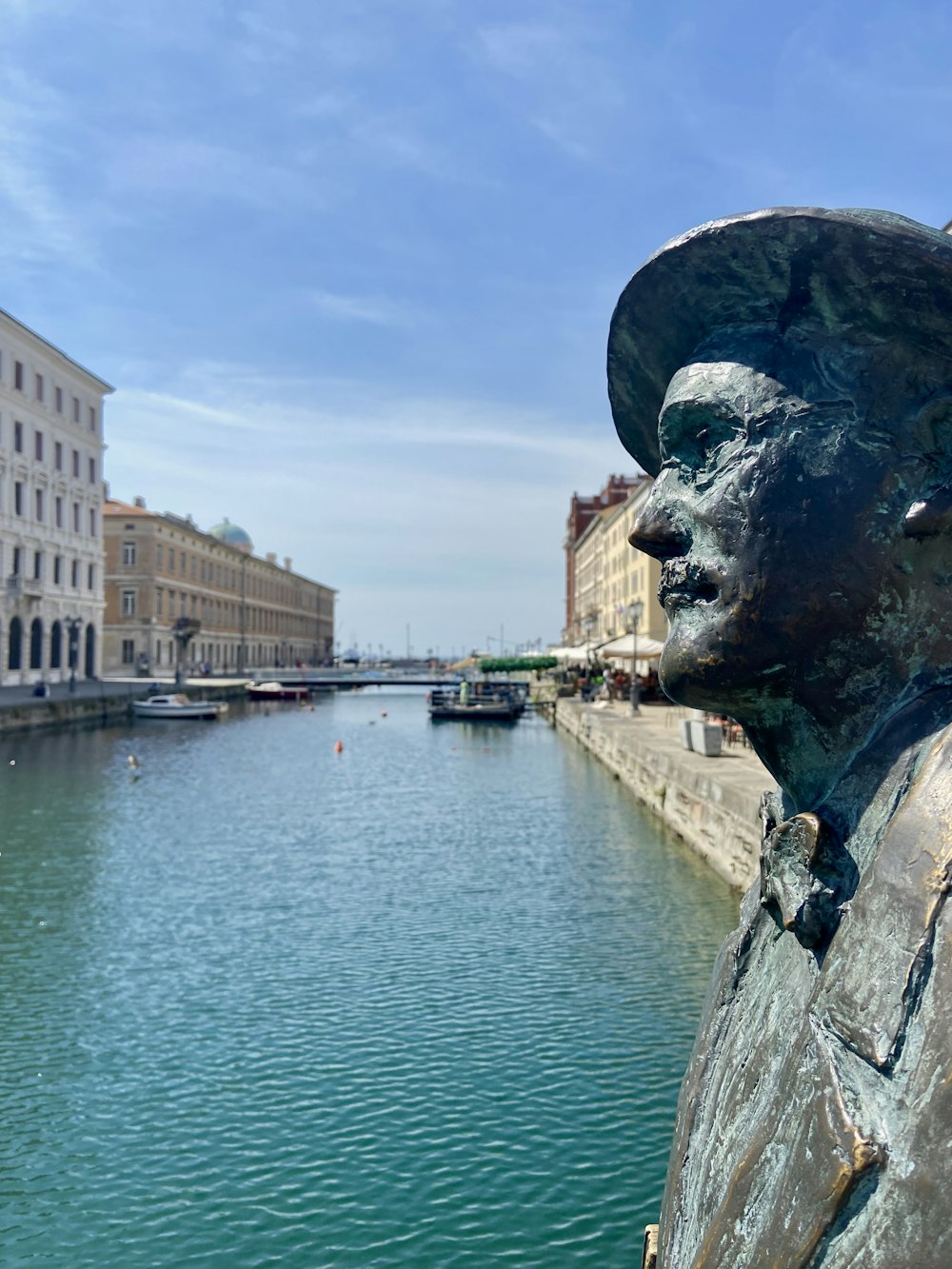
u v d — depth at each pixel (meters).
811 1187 1.08
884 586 1.29
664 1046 8.36
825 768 1.40
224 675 88.25
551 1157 6.72
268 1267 5.64
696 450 1.44
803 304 1.36
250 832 18.66
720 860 14.49
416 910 12.64
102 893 13.63
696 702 1.44
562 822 19.81
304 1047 8.39
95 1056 8.26
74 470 58.25
